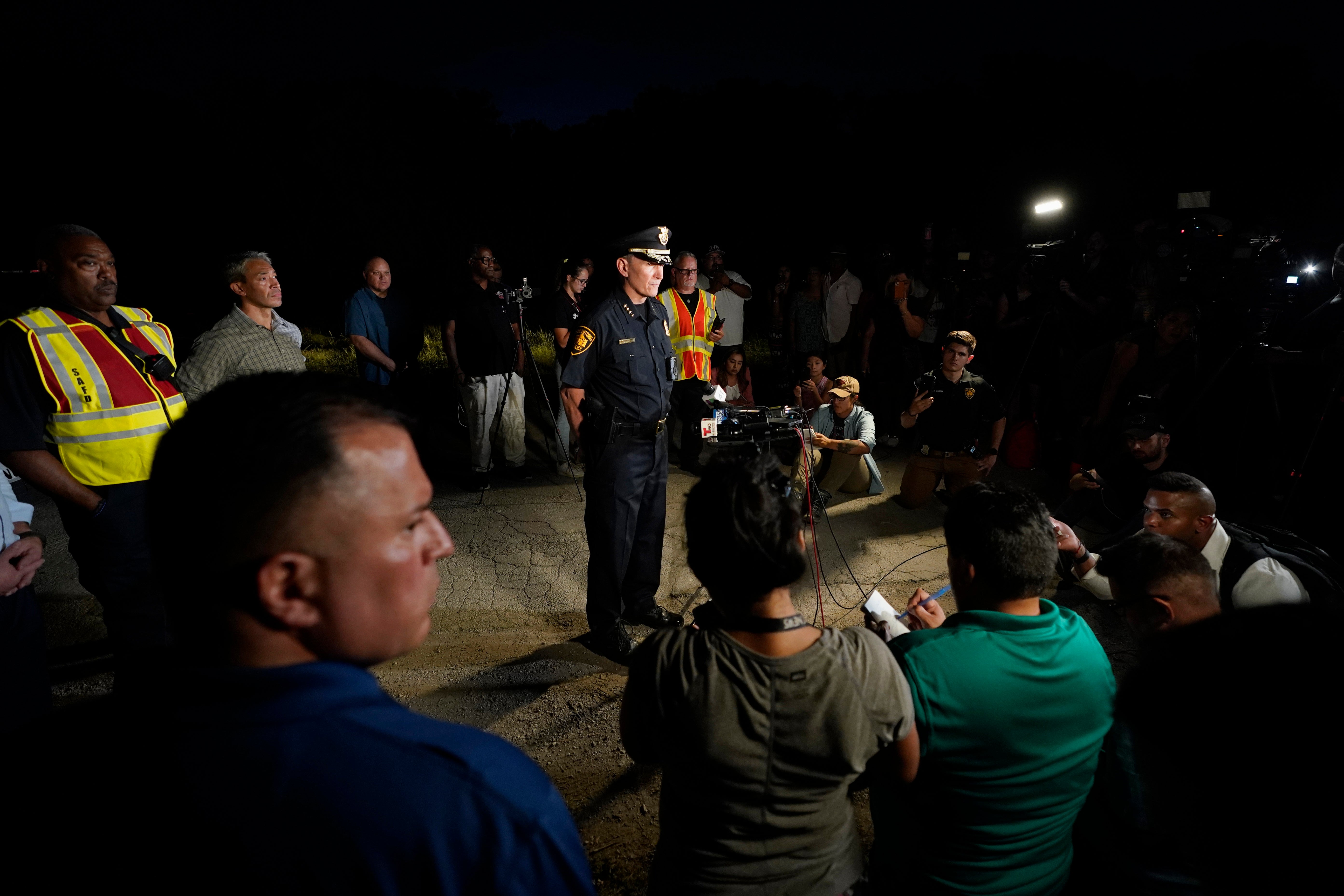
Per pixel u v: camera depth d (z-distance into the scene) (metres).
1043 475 5.77
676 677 1.28
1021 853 1.42
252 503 0.63
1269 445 4.61
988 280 7.31
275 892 0.61
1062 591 3.94
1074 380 5.44
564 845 0.66
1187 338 4.68
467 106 17.52
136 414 2.72
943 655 1.39
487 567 4.43
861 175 15.82
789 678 1.24
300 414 0.65
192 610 0.67
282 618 0.66
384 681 3.32
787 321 7.95
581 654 3.54
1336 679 0.58
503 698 3.20
